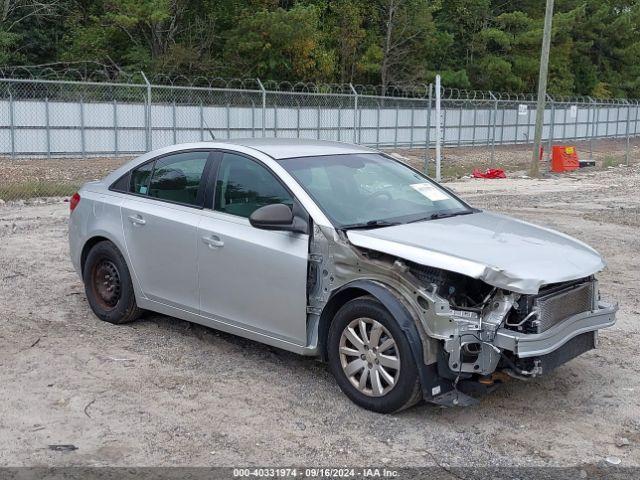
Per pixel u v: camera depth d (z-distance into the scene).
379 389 4.96
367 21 48.75
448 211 5.98
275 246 5.44
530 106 46.66
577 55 61.31
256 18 41.44
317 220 5.29
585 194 18.94
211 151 6.21
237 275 5.70
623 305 7.85
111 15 38.56
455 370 4.69
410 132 39.97
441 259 4.75
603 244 11.30
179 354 6.17
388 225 5.40
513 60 54.62
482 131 44.19
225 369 5.85
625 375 5.86
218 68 41.84
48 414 4.99
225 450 4.52
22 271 9.02
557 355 4.91
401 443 4.64
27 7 40.50
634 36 64.56
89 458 4.40
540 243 5.27
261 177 5.79
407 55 49.09
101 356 6.09
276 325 5.53
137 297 6.64
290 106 35.09
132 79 37.56
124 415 4.99
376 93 48.00
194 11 43.31
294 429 4.81
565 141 49.88
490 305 4.75
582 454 4.54
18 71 38.69
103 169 25.75
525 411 5.16
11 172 23.36
